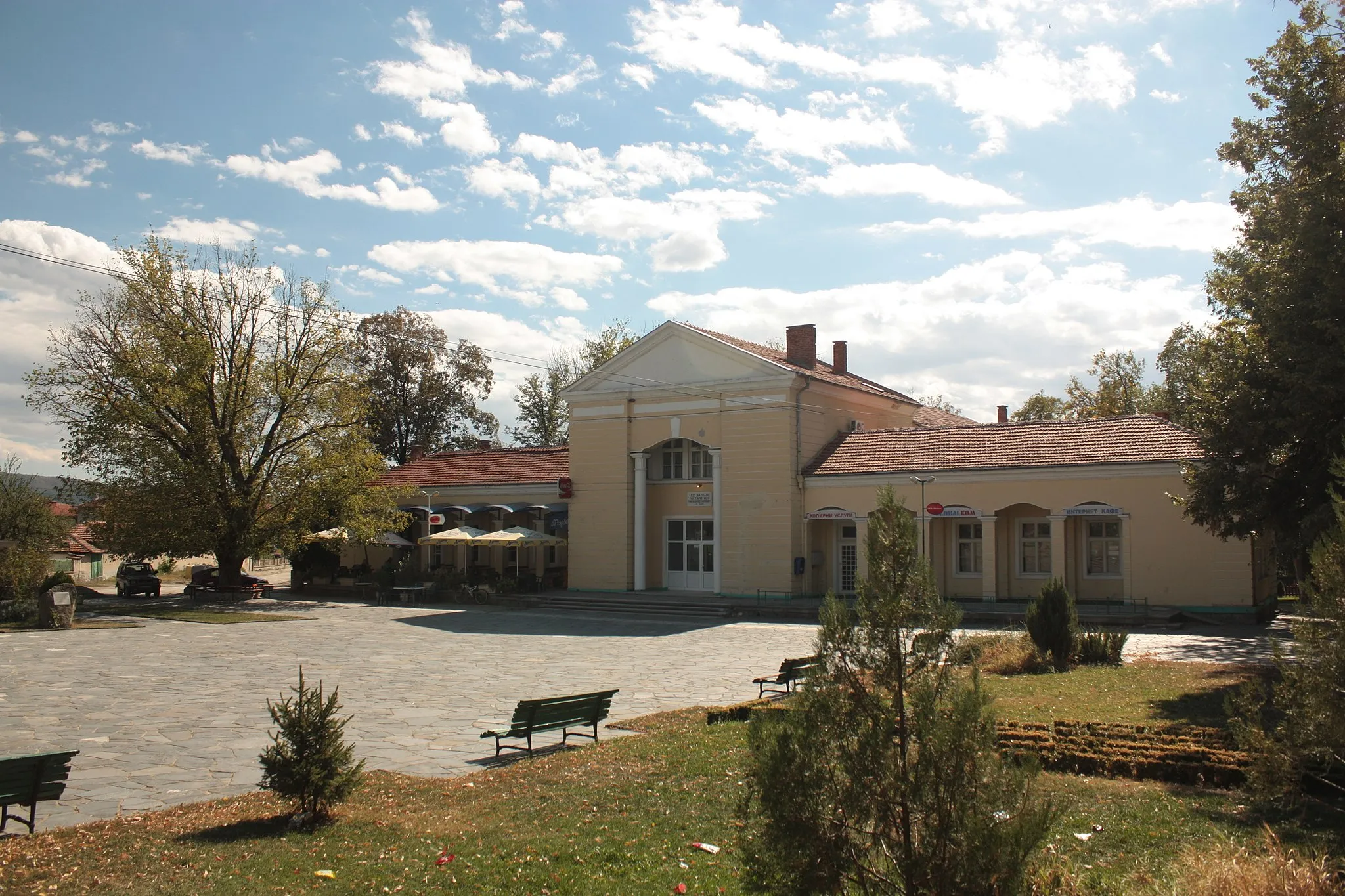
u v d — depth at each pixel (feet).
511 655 79.20
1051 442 107.76
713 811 32.14
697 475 129.70
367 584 146.61
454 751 44.09
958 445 113.80
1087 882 22.43
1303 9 55.77
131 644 88.07
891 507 18.84
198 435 129.08
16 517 161.17
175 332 128.57
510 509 142.72
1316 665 22.59
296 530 136.56
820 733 18.11
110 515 129.39
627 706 55.83
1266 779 24.98
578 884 25.48
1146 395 195.62
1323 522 49.24
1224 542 90.33
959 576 111.96
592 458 132.77
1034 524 109.09
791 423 118.62
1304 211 52.11
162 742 46.26
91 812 34.68
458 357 225.76
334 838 30.22
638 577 127.95
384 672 69.56
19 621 105.09
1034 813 17.17
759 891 20.39
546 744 45.55
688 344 126.41
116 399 127.75
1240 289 58.85
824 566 120.26
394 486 146.00
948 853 16.94
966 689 17.84
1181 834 27.71
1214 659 67.46
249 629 101.60
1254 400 55.31
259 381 133.39
